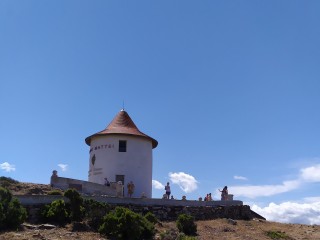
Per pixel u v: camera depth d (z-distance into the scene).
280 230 33.28
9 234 22.30
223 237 28.33
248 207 38.88
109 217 25.12
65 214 26.08
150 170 42.62
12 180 33.94
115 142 41.12
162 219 31.53
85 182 34.19
